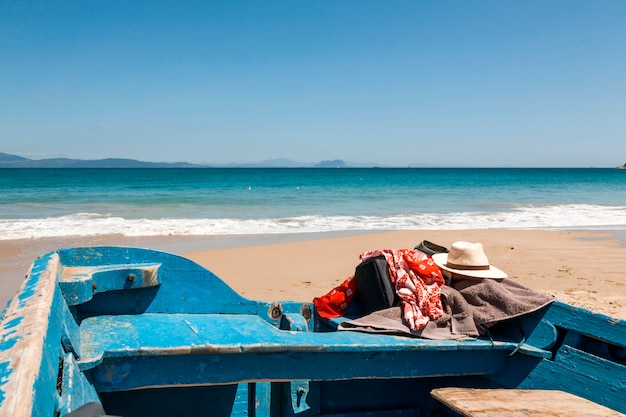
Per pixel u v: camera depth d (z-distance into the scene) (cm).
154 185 4231
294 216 1892
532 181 5875
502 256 1109
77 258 344
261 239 1327
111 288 323
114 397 310
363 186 4356
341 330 337
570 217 1936
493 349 322
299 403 343
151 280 337
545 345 323
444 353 316
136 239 1294
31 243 1200
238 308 376
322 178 6588
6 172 9612
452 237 1362
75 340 247
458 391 270
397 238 1343
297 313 389
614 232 1518
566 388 303
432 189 3925
